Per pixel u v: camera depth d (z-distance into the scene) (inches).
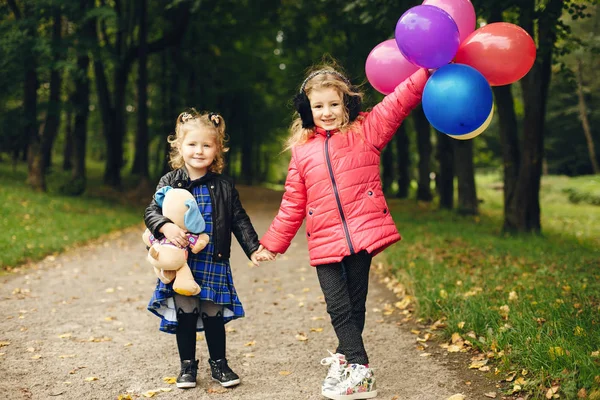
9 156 1037.8
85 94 722.8
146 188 763.4
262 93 1284.4
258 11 747.4
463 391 124.6
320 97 125.1
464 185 612.4
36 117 646.5
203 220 126.4
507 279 224.7
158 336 177.9
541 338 136.4
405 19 118.1
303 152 127.8
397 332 176.4
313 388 131.3
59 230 430.0
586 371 115.8
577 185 1048.8
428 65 120.0
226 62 1015.6
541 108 409.4
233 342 172.4
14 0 617.9
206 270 129.3
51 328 185.6
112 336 177.6
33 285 255.0
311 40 717.3
